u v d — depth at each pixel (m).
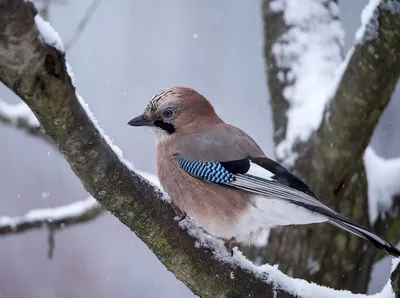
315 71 9.38
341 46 9.92
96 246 14.84
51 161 15.40
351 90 7.95
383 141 13.85
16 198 15.05
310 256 8.33
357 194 8.36
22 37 4.15
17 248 14.43
